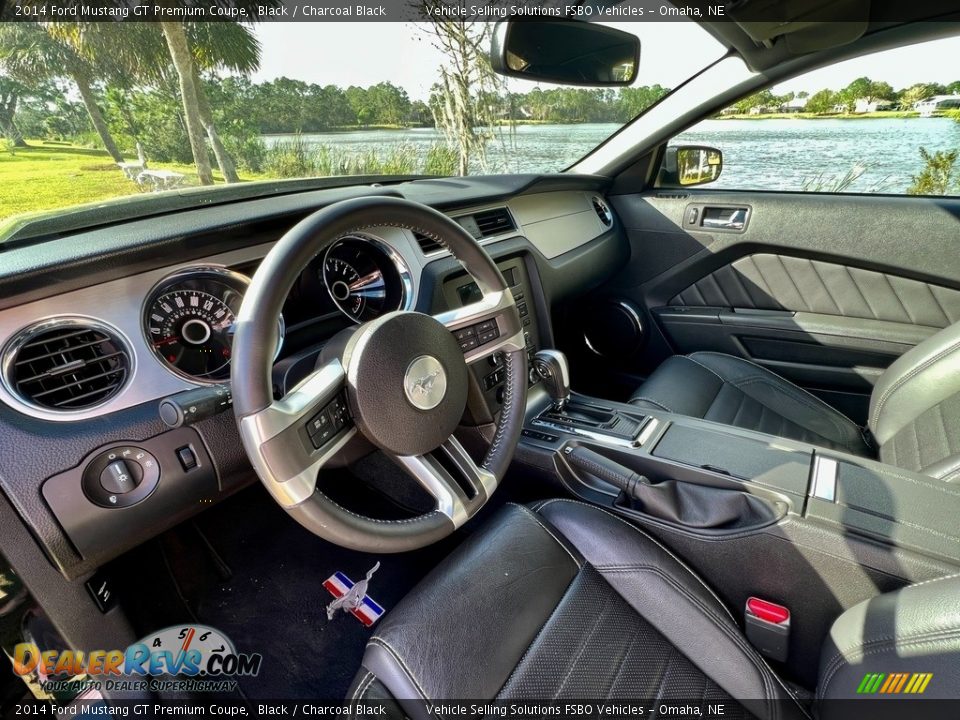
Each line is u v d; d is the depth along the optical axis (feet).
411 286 4.30
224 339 3.56
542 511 3.69
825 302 6.30
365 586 4.78
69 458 2.92
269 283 2.32
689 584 3.17
